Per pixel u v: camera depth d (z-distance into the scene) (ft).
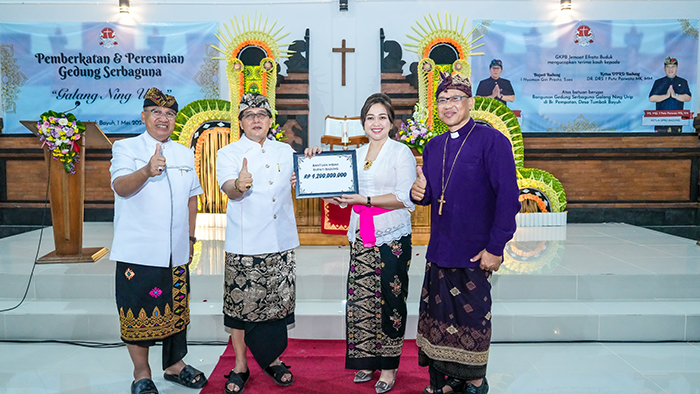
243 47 17.99
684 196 21.24
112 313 10.21
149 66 20.94
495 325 10.05
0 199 21.26
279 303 7.81
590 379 8.33
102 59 20.88
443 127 16.65
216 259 12.92
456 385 7.63
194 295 11.16
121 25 20.77
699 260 12.77
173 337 7.96
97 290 11.25
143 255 7.28
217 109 19.31
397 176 7.66
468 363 7.02
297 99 20.40
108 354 9.52
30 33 20.71
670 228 21.24
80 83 20.95
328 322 10.15
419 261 12.96
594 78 21.01
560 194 19.92
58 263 12.46
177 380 8.18
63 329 10.21
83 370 8.75
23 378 8.40
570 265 12.14
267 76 17.70
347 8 20.70
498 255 6.64
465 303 7.02
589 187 21.31
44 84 20.92
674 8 20.75
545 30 20.85
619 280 11.12
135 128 21.21
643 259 12.92
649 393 7.80
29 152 20.98
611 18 20.94
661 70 20.84
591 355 9.39
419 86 16.87
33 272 11.42
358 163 7.97
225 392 7.72
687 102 20.92
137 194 7.36
